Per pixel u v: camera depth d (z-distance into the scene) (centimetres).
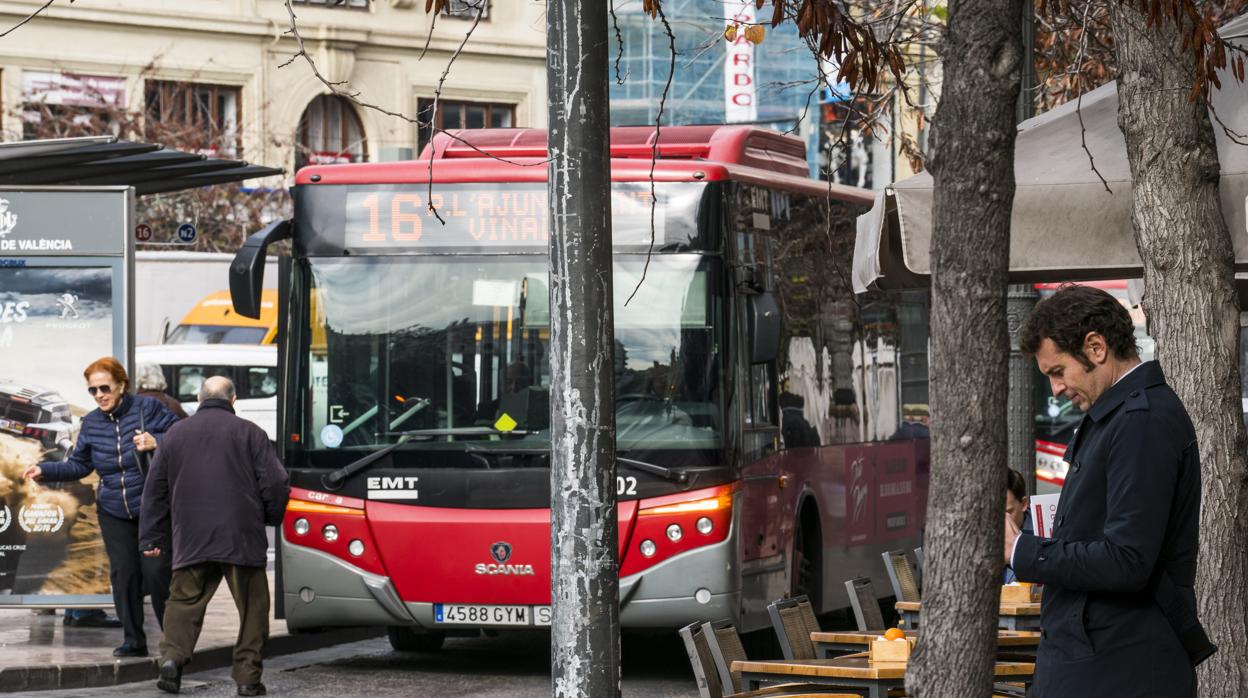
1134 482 655
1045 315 684
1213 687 920
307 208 1711
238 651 1578
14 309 1834
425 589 1653
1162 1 871
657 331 1644
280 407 1708
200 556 1559
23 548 1828
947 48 594
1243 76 980
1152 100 939
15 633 1883
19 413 1827
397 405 1678
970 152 586
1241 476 926
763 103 5050
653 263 1650
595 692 775
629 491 1630
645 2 909
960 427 585
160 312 3831
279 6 5481
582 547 777
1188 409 930
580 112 782
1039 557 666
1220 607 920
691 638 1007
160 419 1755
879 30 1427
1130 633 664
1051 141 1123
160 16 5241
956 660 587
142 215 5050
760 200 1758
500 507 1645
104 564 1833
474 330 1673
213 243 5144
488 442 1653
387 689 1645
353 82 5569
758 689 1037
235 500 1562
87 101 5122
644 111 5634
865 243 1248
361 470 1673
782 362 1786
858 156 4394
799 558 1820
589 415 779
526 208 1683
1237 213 1022
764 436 1716
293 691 1625
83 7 5112
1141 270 1175
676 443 1630
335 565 1675
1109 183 1065
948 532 588
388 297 1692
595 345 780
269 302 3884
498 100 5856
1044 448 3509
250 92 5409
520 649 1953
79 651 1736
